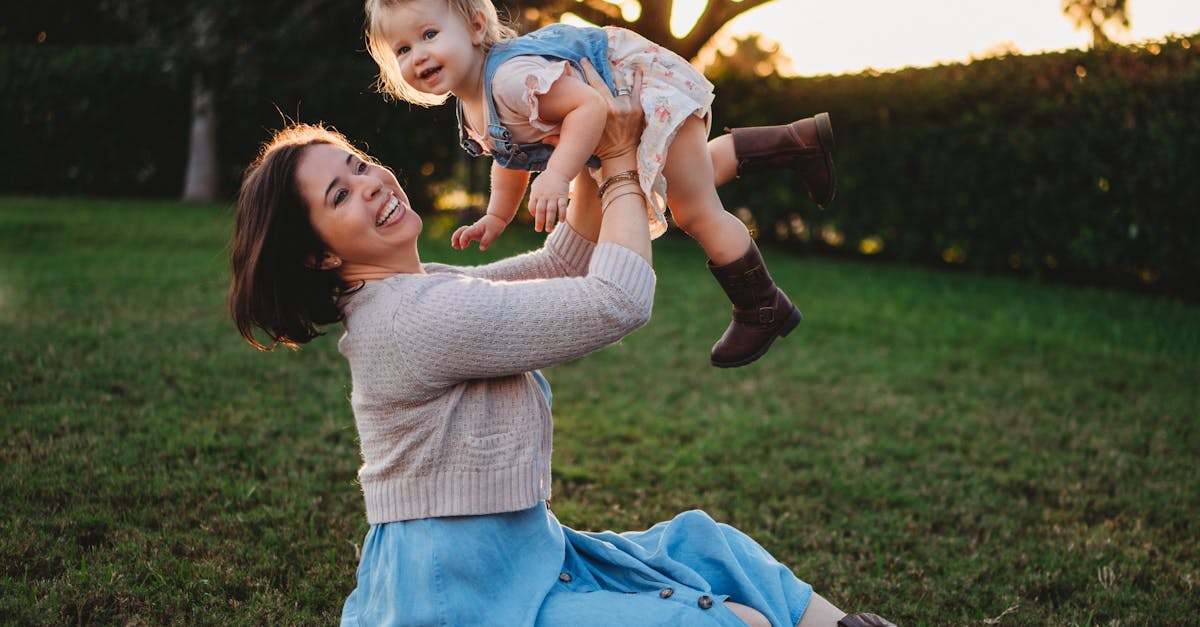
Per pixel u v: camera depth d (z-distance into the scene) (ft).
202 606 9.34
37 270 26.68
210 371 17.79
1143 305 28.12
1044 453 15.57
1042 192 31.83
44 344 18.51
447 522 6.49
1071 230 31.53
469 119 7.46
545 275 7.86
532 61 6.76
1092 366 21.26
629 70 6.91
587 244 7.80
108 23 65.36
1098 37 48.03
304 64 51.19
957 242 35.17
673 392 18.71
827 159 7.96
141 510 11.45
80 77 53.62
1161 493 13.85
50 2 64.34
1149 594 10.63
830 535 12.10
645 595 6.60
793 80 39.63
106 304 22.63
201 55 37.73
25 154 54.34
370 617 6.64
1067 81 31.24
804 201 39.86
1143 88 29.25
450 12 6.93
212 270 27.96
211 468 12.92
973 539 12.10
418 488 6.52
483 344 6.23
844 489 13.82
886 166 36.73
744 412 17.58
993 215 33.73
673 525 7.41
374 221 6.67
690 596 6.54
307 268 6.77
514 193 7.84
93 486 11.95
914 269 35.76
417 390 6.40
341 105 51.39
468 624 6.30
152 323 21.07
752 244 7.43
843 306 27.48
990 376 20.52
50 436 13.47
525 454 6.57
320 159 6.64
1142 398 18.79
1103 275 32.60
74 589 9.39
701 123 7.14
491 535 6.51
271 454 13.74
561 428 16.08
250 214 6.64
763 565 7.25
